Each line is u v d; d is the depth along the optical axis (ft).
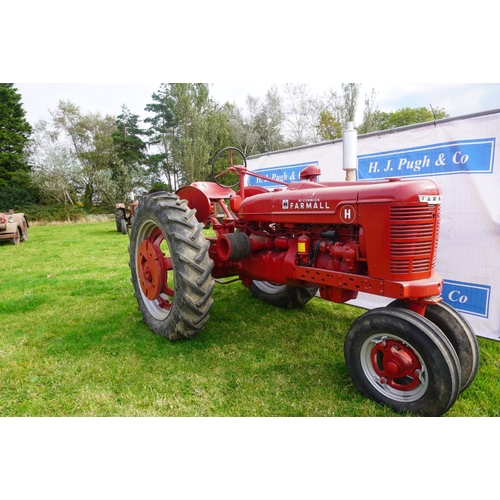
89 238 41.81
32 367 9.47
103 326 12.17
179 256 9.71
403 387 7.34
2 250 32.73
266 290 14.33
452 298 11.73
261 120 106.22
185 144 92.99
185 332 10.25
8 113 98.37
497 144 10.34
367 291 7.78
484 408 7.60
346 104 92.07
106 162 110.22
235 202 11.65
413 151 12.16
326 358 9.82
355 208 7.88
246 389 8.34
